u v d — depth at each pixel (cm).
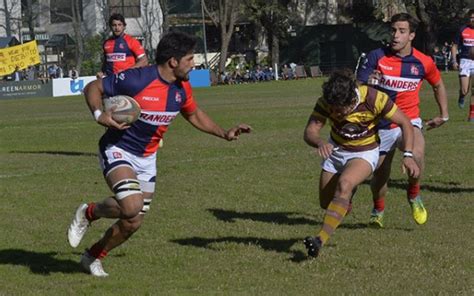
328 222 1570
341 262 1634
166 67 1488
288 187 2575
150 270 1617
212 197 2431
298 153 3391
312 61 14450
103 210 1505
